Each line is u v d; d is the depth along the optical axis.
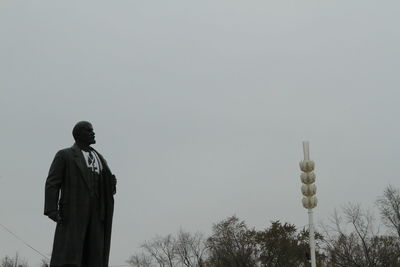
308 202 22.94
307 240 63.09
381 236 58.12
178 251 71.38
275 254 63.03
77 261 9.57
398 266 55.97
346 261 57.28
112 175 10.42
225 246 65.19
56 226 9.87
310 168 22.98
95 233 9.97
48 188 9.78
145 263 72.12
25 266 70.19
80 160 10.07
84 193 9.91
